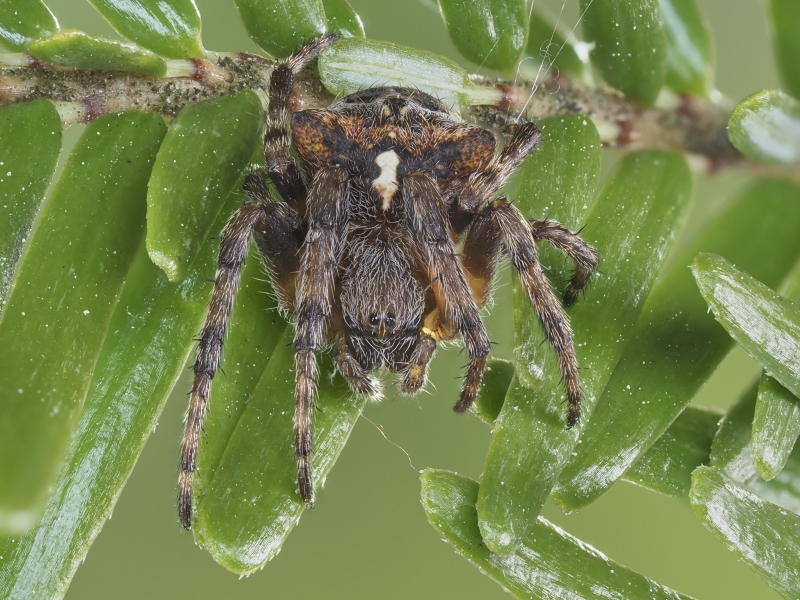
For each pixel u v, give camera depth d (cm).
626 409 8
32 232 8
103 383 8
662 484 8
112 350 8
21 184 8
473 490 8
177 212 8
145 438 8
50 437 8
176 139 8
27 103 8
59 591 8
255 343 8
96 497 8
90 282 8
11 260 8
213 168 8
